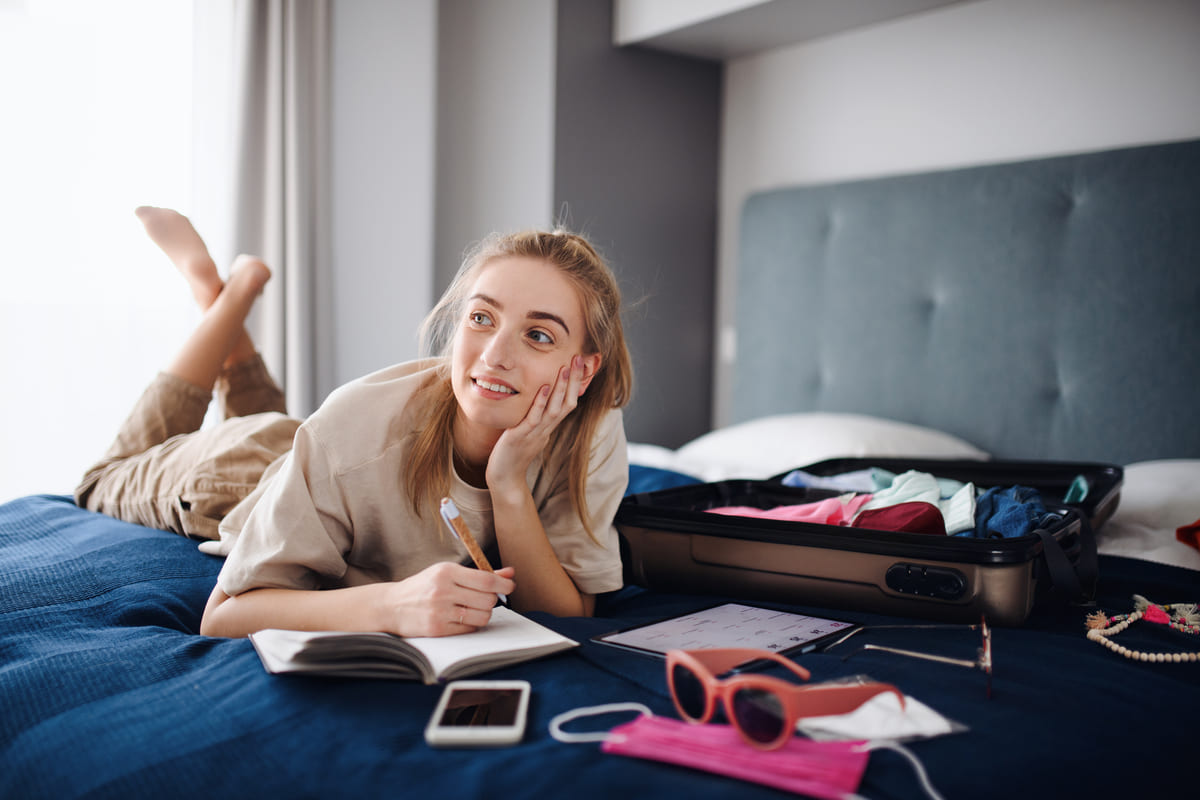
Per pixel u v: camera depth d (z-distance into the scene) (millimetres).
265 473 1354
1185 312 2037
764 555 1188
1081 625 1131
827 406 2764
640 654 917
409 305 3119
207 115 2680
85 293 2541
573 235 1141
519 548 1128
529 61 2887
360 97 2990
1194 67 2080
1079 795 665
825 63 2840
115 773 700
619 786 641
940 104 2559
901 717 740
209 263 2006
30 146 2451
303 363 2805
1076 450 2221
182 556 1341
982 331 2395
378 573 1217
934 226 2488
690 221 3139
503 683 821
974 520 1300
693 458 2516
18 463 2486
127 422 1870
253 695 827
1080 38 2270
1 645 991
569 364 1062
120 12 2547
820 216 2766
